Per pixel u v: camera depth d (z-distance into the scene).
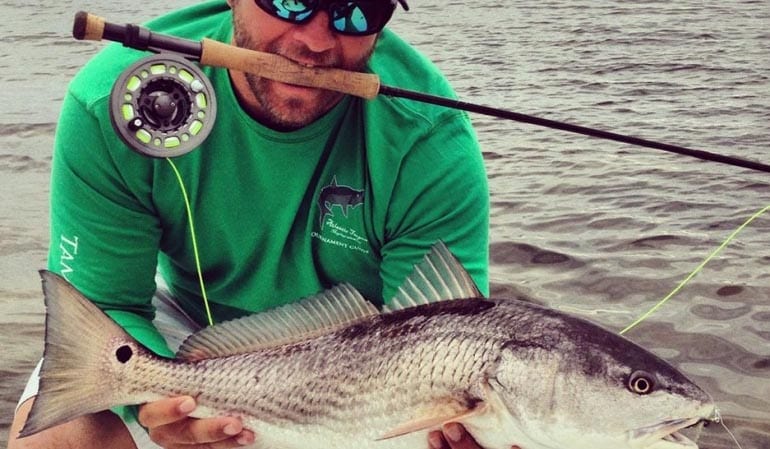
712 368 1.51
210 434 0.98
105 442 1.12
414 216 1.12
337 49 1.02
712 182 2.45
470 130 1.16
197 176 1.09
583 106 3.53
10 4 7.06
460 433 0.89
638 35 5.23
